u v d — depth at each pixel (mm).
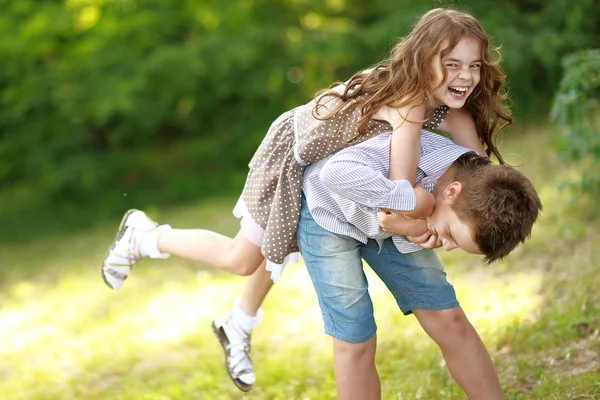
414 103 4242
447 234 4215
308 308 7887
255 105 17250
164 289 9602
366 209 4348
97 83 15258
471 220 4055
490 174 4121
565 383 5094
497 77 4461
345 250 4500
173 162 17828
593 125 9617
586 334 5852
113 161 16859
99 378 7199
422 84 4188
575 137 8430
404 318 6934
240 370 5484
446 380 5602
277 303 8086
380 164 4242
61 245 13758
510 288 7082
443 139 4500
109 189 16906
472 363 4602
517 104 15484
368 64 16547
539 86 16094
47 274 11680
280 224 4617
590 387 4965
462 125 4691
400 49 4281
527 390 5277
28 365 7859
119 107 14844
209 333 7812
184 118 17578
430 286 4605
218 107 17750
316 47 15945
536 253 7727
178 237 5332
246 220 4926
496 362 5703
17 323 9438
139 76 15078
